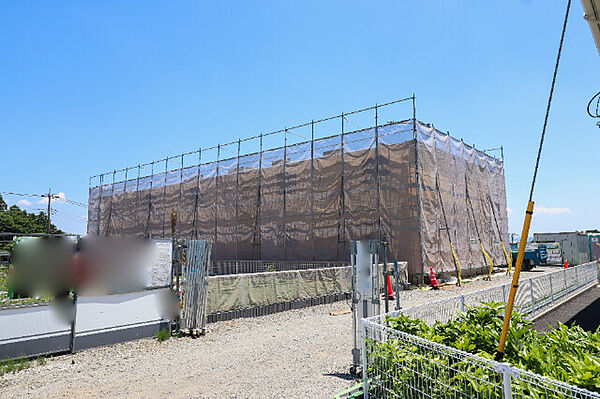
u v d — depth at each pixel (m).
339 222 22.92
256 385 5.52
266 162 27.17
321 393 5.09
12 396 5.30
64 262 7.52
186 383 5.70
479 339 4.34
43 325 7.13
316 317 11.19
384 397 4.14
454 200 23.83
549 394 2.77
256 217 27.14
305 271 13.33
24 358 6.80
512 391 2.91
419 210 19.95
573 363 3.28
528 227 3.68
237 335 8.97
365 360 4.48
